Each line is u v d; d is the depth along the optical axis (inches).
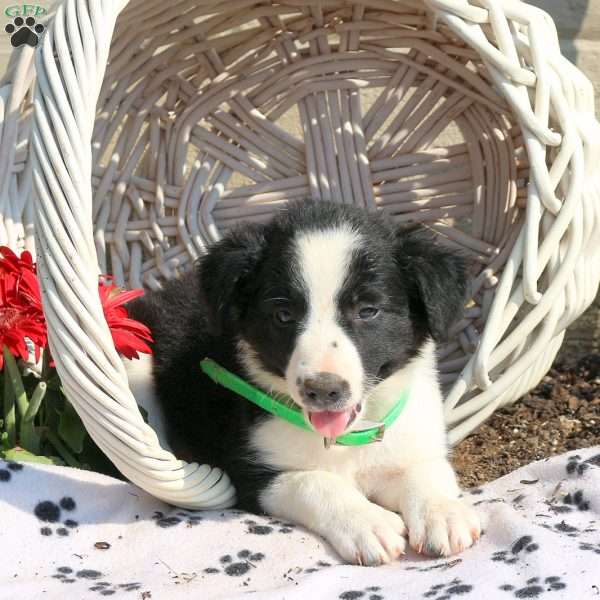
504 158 48.6
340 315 39.8
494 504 40.4
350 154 49.8
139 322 45.9
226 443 42.9
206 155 50.5
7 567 37.7
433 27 47.9
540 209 43.4
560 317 45.1
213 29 49.2
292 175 50.6
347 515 39.3
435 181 49.6
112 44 47.9
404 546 38.9
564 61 45.1
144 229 50.2
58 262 38.2
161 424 46.4
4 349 41.9
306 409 39.3
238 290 41.5
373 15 48.9
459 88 48.9
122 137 49.8
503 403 47.0
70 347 38.2
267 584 37.3
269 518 40.6
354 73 49.8
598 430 49.2
